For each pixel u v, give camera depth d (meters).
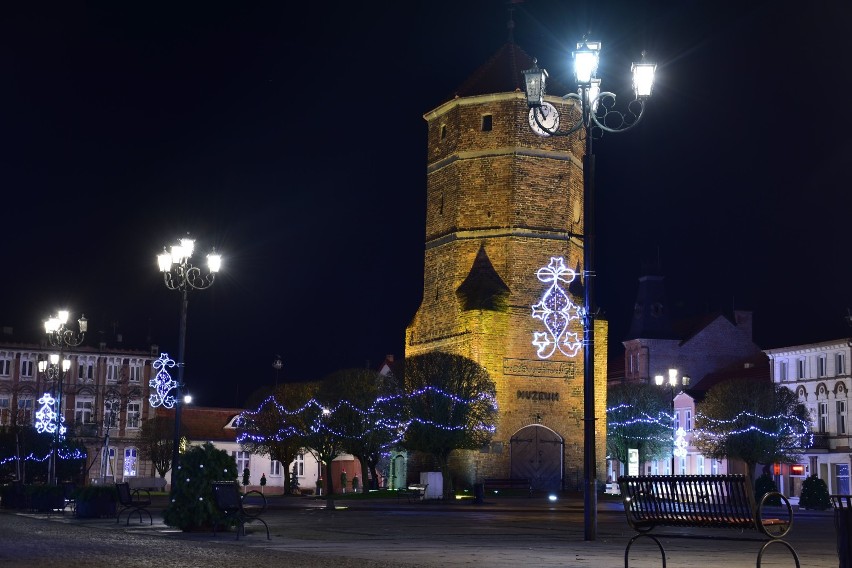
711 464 84.88
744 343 100.12
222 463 25.23
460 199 65.44
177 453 33.56
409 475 65.94
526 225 64.19
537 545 21.53
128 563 16.02
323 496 62.34
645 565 17.14
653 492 16.03
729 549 22.22
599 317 66.44
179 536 23.42
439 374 55.81
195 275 36.41
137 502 28.17
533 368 63.47
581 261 66.31
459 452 62.38
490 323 62.56
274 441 71.12
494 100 65.19
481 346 62.31
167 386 93.44
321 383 67.88
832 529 32.78
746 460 69.50
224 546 20.23
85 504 31.81
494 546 21.06
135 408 93.50
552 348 63.84
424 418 54.88
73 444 78.50
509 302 63.44
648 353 98.38
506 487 61.50
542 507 45.44
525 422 62.88
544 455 63.03
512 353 63.19
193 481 24.73
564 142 65.44
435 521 32.53
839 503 13.83
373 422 61.62
